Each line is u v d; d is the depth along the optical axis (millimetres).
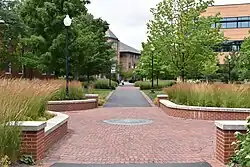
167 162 7805
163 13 28641
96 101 23797
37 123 7879
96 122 15227
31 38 28016
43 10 27828
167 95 23938
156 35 28531
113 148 9406
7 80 10648
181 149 9289
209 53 27531
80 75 42969
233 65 55312
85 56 30844
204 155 8531
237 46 73938
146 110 21469
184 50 26766
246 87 17484
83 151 8992
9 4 32500
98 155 8531
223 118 16141
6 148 6949
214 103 17125
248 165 6293
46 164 7555
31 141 7676
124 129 13055
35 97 10680
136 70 62688
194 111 16688
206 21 27688
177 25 28141
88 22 40250
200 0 28250
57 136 10445
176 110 17594
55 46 27438
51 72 29984
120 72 83000
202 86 18016
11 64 33938
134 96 35219
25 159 7508
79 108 21297
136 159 8109
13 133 7133
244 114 15984
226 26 75000
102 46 41562
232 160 7223
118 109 22141
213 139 10852
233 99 16812
